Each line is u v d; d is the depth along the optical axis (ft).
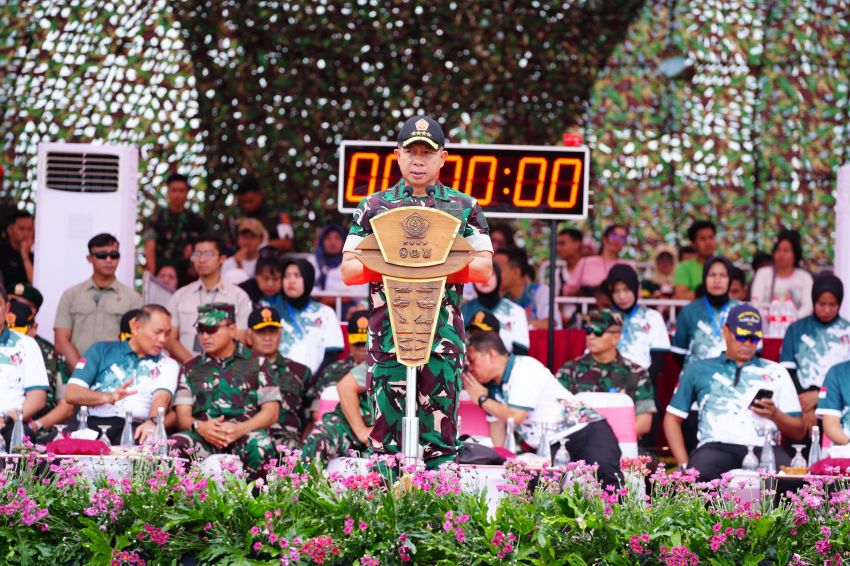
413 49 56.44
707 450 30.14
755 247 55.21
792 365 34.68
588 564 18.28
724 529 18.44
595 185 56.08
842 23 54.90
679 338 35.78
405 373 19.25
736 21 56.08
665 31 56.44
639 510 18.92
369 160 33.71
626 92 56.65
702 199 55.72
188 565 18.60
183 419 29.84
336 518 18.30
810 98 55.31
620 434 29.17
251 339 31.68
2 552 18.78
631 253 55.52
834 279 34.19
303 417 32.42
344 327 37.47
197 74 54.34
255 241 45.24
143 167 53.36
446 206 19.25
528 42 56.44
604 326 31.96
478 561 17.80
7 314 30.53
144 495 19.17
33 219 43.70
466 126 57.31
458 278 18.86
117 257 35.17
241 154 55.67
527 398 28.84
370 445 19.81
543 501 19.12
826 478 20.16
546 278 46.68
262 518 18.60
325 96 56.44
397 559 17.97
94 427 29.78
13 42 50.34
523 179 34.01
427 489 18.53
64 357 34.04
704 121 56.03
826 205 55.06
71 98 51.19
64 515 19.21
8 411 28.96
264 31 55.16
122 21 52.21
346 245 19.17
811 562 18.45
